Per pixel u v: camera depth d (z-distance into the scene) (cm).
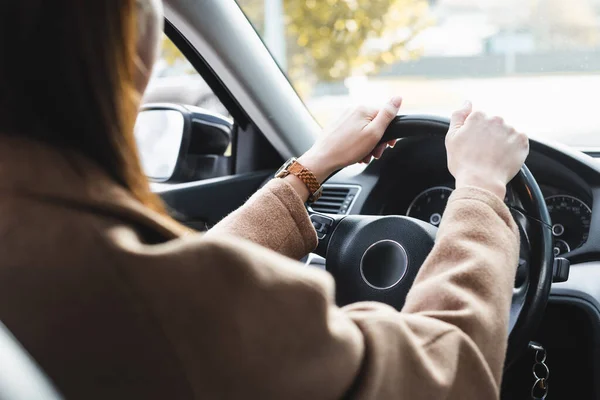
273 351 64
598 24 853
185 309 60
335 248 125
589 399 163
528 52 829
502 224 89
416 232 120
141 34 70
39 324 58
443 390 74
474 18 881
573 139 205
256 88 208
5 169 59
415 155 175
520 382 163
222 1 196
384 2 832
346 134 119
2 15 60
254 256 64
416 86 766
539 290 114
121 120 64
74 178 60
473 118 101
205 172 225
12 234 58
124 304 59
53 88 61
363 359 71
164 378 60
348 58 834
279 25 787
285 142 219
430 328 77
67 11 60
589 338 158
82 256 59
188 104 220
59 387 59
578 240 169
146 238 64
